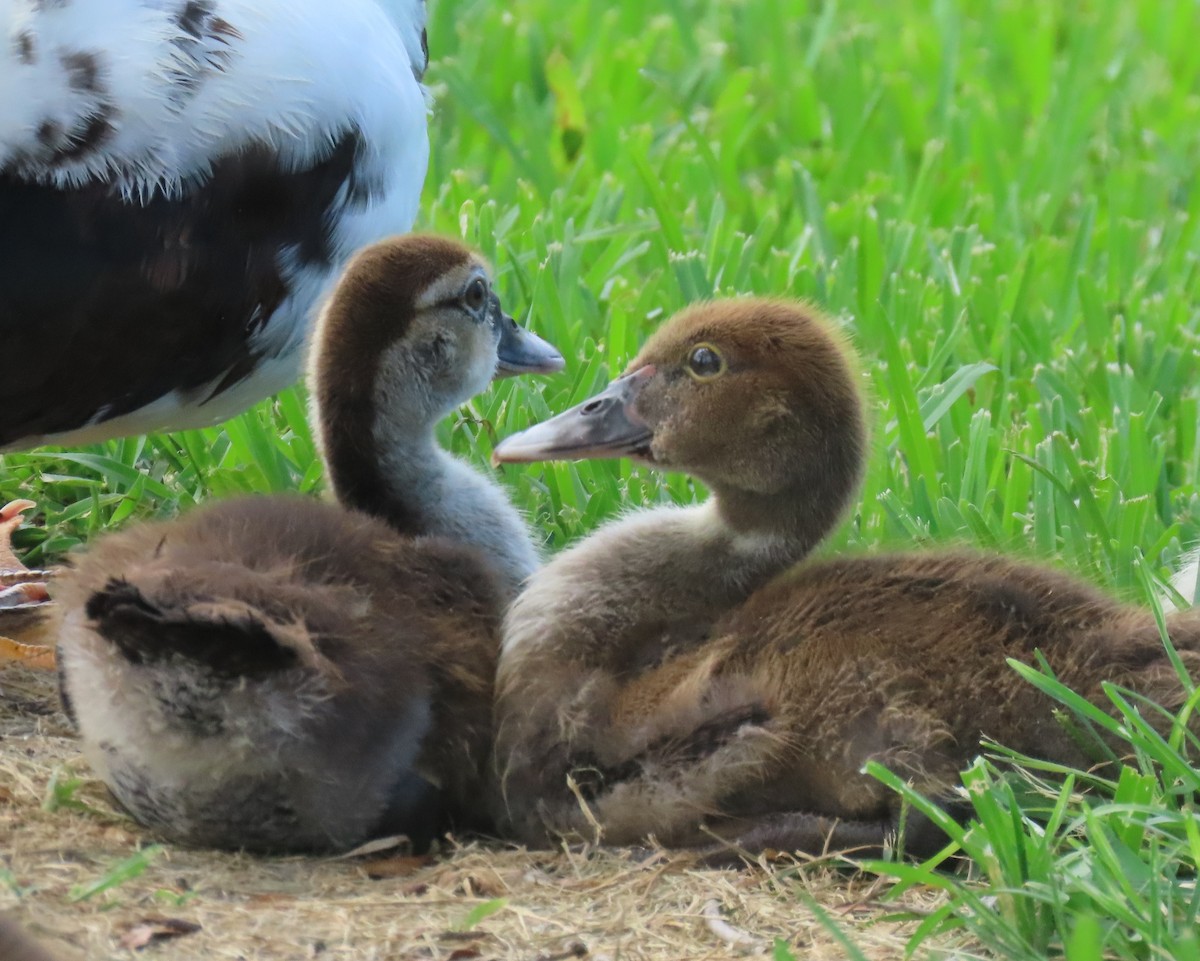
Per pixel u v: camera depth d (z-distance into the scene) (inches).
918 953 289.0
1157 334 566.3
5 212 362.0
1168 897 287.6
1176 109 827.4
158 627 295.4
